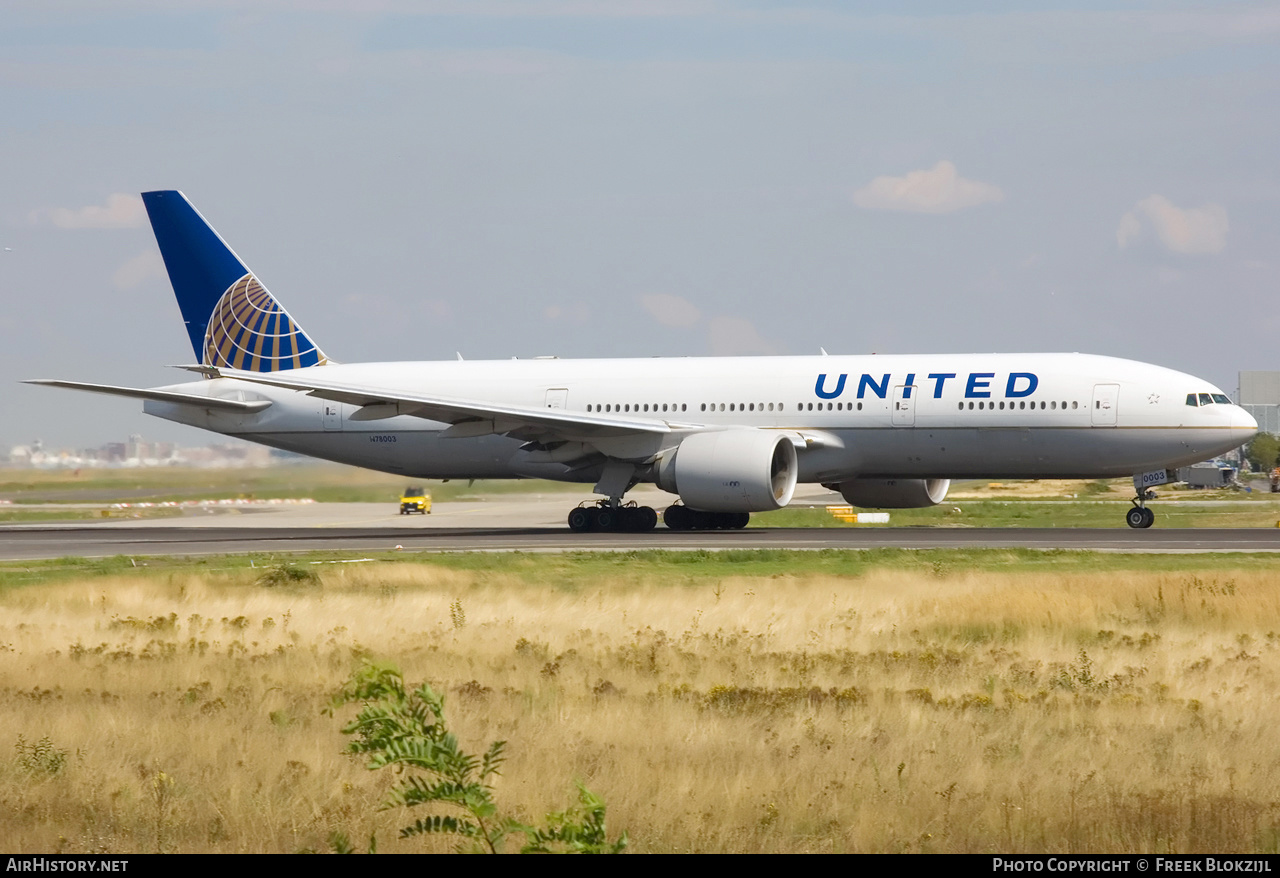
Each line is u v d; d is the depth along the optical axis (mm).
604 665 64438
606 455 158250
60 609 89000
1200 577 94125
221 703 53938
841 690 57781
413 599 89938
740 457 147000
